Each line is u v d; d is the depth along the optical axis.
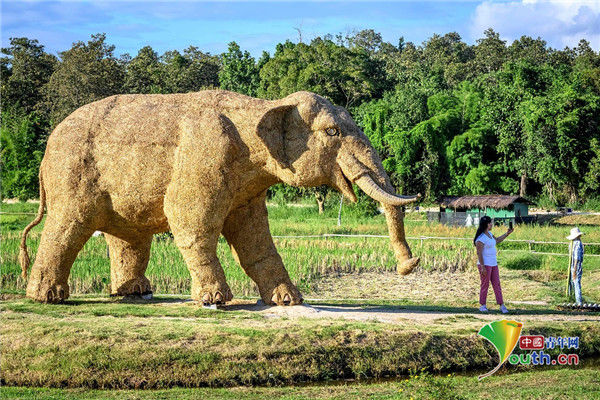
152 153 10.02
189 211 9.90
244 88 60.62
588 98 43.41
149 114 10.30
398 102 50.12
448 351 8.96
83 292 14.51
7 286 14.98
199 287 10.17
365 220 37.47
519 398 7.30
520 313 11.33
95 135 10.34
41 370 8.19
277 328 8.99
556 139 42.19
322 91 51.47
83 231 10.51
